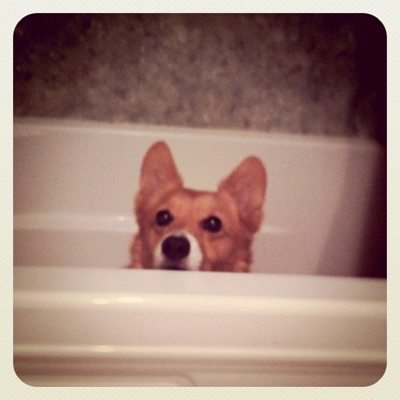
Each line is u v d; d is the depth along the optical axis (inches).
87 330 28.4
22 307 28.3
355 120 56.7
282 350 29.1
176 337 28.7
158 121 56.0
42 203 53.7
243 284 29.5
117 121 55.5
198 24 55.6
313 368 30.1
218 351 28.9
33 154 53.3
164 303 28.5
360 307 29.7
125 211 55.0
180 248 48.7
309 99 56.6
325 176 55.5
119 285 28.9
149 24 55.3
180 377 30.3
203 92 56.2
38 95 53.9
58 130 53.6
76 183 54.1
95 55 54.8
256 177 52.4
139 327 28.6
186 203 50.8
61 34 54.3
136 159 54.6
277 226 55.2
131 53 55.3
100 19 54.7
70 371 29.5
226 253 50.9
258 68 56.3
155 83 55.8
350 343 29.6
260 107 56.5
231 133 55.8
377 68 56.4
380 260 55.2
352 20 56.1
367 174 55.7
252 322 29.0
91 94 55.0
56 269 29.1
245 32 55.9
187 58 55.8
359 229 55.6
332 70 56.5
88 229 54.2
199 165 54.9
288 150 55.4
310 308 29.2
